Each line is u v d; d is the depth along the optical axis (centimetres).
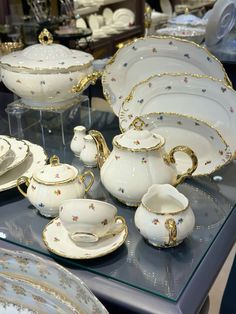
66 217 70
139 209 73
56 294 64
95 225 70
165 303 64
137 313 64
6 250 65
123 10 358
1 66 110
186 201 72
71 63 107
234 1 189
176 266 70
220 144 90
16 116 124
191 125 91
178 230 70
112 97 112
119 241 73
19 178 87
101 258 71
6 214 85
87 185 93
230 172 100
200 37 214
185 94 97
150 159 81
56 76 105
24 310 66
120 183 81
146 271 69
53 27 221
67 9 248
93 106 170
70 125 126
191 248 75
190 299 65
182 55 105
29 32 227
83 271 70
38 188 80
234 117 93
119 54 105
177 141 95
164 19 341
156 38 103
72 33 216
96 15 335
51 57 108
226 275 149
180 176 86
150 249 74
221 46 205
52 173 81
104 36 329
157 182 80
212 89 93
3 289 67
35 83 106
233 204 89
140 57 107
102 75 108
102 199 89
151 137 82
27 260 64
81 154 101
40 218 83
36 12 232
